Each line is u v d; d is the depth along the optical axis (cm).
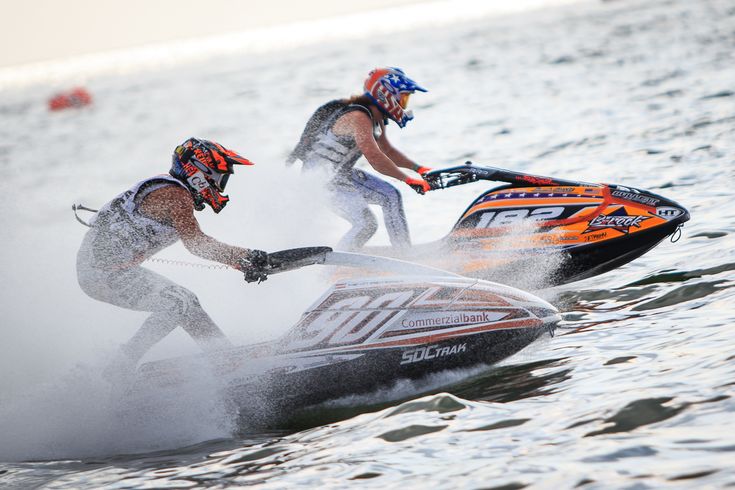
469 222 2794
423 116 7769
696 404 1549
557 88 8256
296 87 12225
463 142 5959
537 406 1720
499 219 2775
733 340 1850
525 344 2109
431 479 1454
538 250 2716
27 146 10012
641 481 1312
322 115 2853
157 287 2077
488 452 1525
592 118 6041
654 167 4038
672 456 1376
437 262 2764
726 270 2431
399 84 2822
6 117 15138
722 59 8212
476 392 1930
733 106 5441
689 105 5816
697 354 1812
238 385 2031
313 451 1697
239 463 1705
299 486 1516
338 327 2067
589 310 2398
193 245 2070
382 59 14938
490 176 2812
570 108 6769
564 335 2217
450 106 8200
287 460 1670
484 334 2073
